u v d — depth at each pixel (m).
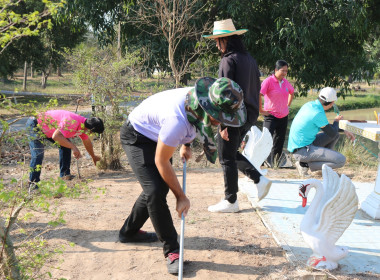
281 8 10.95
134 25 11.66
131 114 3.25
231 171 4.41
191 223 4.25
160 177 3.17
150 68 11.34
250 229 4.09
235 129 4.24
